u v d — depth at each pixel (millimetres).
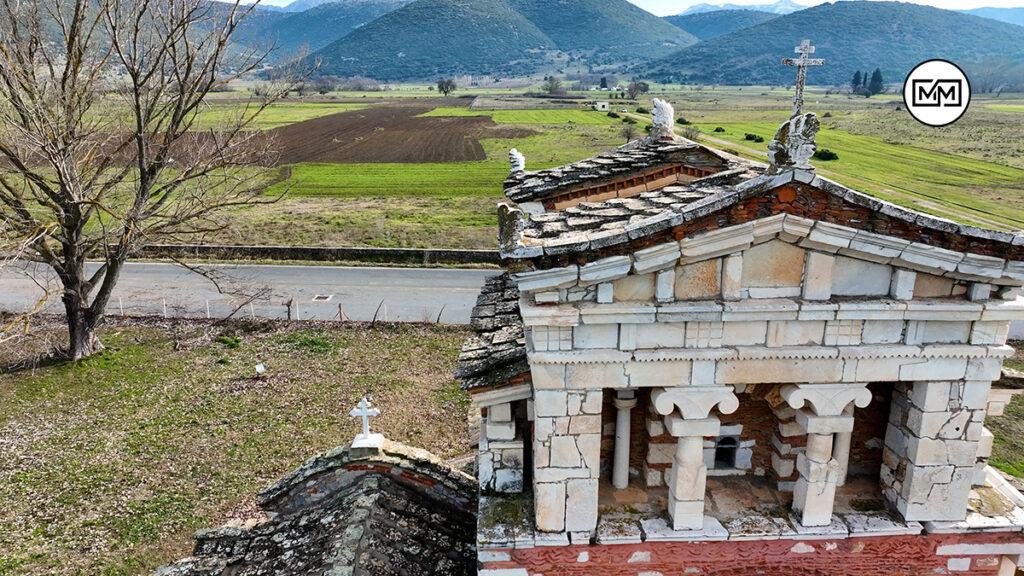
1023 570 12539
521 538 9656
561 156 94688
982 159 85500
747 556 9906
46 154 26422
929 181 72625
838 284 8945
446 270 46344
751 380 9203
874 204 8250
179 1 31203
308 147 107938
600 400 9250
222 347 32219
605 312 8688
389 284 43188
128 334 33688
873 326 9062
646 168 15750
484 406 10148
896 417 10141
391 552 10156
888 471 10367
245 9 30328
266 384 28203
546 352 8969
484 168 90750
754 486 10812
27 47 27172
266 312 37625
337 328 34844
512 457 10430
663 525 9852
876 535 9828
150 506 19766
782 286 8906
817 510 9797
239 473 21562
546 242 8438
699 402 9250
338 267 46688
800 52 7875
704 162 15609
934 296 9062
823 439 9539
